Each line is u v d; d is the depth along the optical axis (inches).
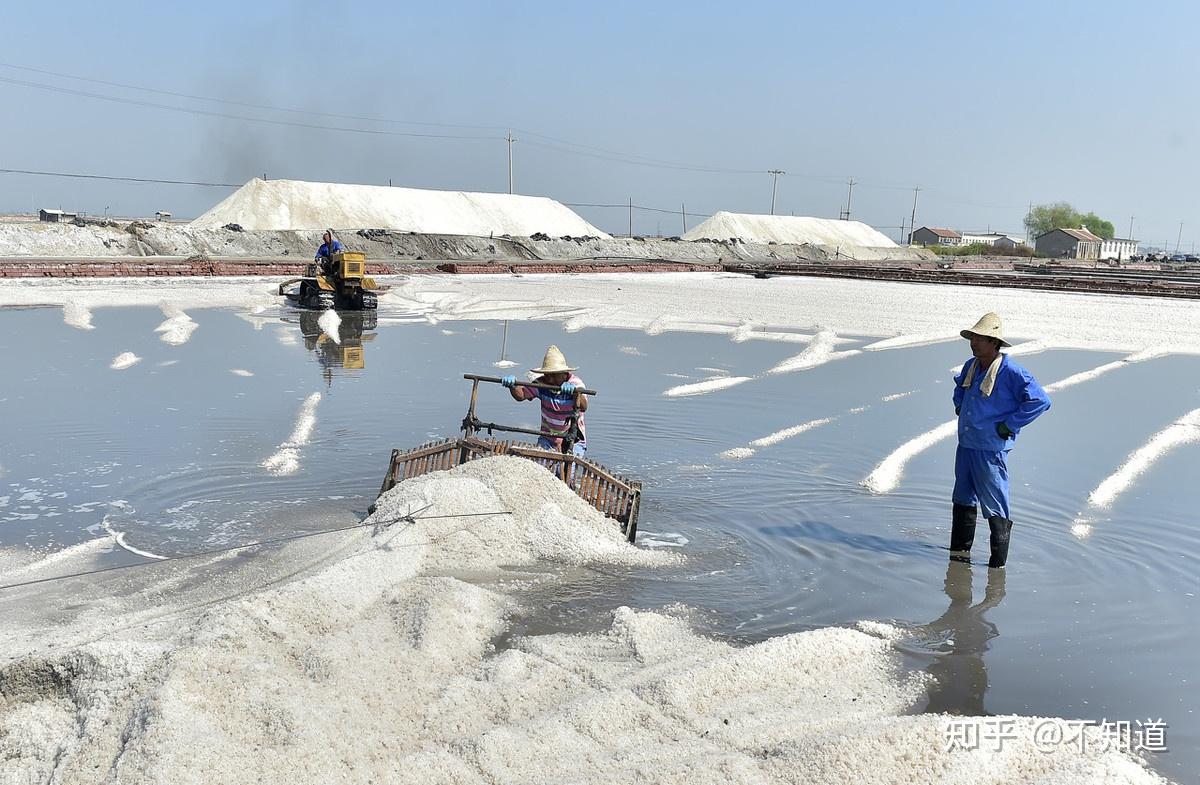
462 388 506.3
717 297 1187.9
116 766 131.3
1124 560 261.0
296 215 2792.8
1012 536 280.5
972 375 257.1
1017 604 229.3
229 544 251.8
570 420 300.5
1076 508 308.2
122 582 221.9
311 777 134.0
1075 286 1417.3
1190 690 186.2
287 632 181.9
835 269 1982.0
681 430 412.2
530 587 230.4
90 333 698.8
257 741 142.4
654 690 169.8
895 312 989.2
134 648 164.9
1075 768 152.2
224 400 456.1
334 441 374.9
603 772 142.9
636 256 2928.2
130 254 1905.8
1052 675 191.6
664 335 780.6
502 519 257.0
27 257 1685.5
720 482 331.0
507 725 157.3
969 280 1589.6
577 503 270.2
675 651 193.0
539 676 174.7
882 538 276.5
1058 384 551.2
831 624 215.0
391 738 149.1
